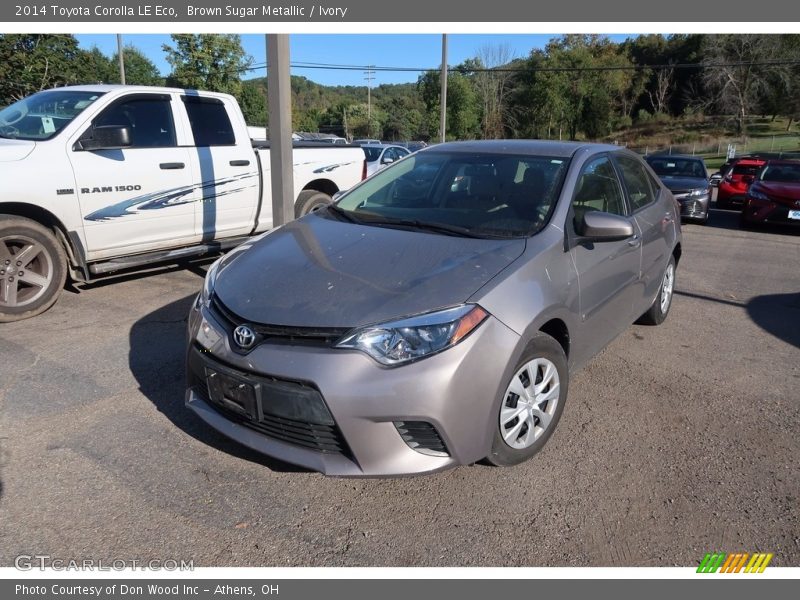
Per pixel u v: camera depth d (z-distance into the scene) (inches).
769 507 116.3
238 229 266.7
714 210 659.4
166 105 238.4
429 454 108.2
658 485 122.3
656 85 3053.6
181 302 223.9
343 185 312.5
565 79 2485.2
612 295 157.3
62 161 205.0
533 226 135.6
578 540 106.7
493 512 113.1
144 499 113.3
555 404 129.7
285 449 109.2
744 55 2412.6
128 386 156.3
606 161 171.9
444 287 111.7
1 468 120.6
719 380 173.9
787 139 2257.6
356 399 101.7
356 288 112.9
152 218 231.5
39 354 175.0
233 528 107.0
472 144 175.6
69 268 216.7
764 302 258.8
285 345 106.7
